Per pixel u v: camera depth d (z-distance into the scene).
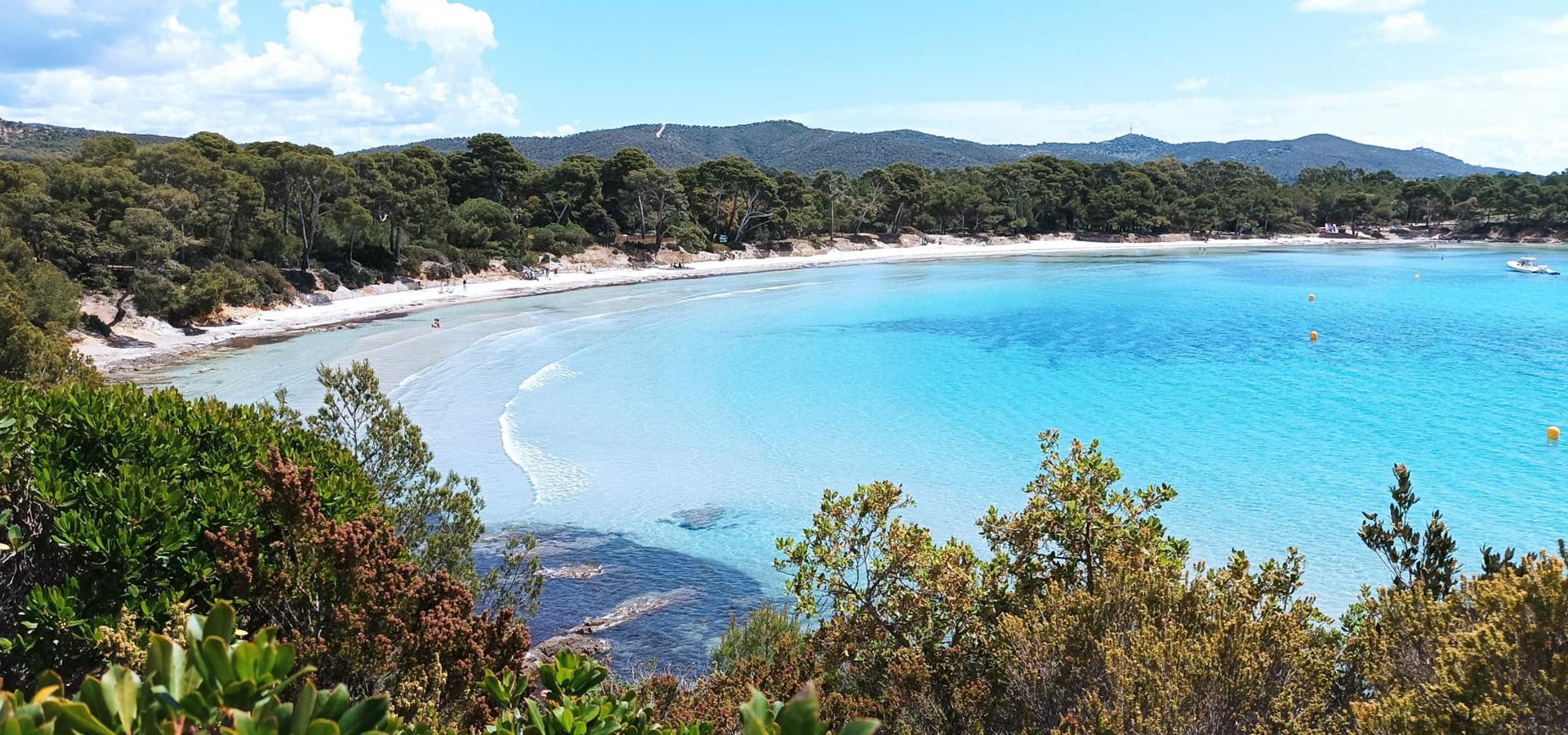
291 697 7.03
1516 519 26.98
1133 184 182.88
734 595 23.48
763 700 3.14
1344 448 34.94
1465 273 116.38
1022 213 177.25
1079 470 11.91
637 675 18.09
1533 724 6.19
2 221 56.12
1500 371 50.25
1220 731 7.60
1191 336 64.69
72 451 10.75
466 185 122.44
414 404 44.00
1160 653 7.88
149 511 9.76
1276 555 24.67
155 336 59.50
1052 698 8.83
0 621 9.50
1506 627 6.64
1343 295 90.88
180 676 3.08
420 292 86.44
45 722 2.47
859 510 12.50
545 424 40.50
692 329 69.44
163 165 70.81
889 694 10.53
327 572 8.05
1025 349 60.28
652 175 122.94
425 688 7.07
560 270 108.38
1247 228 187.38
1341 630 10.77
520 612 17.61
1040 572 11.80
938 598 11.68
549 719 4.55
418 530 15.26
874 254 146.75
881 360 56.25
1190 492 30.05
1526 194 178.12
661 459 35.31
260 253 78.38
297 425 14.38
